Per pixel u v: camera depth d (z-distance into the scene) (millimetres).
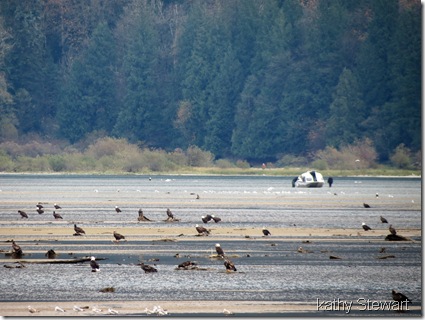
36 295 97375
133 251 127812
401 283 106375
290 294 99500
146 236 145250
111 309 91250
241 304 94250
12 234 147000
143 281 105062
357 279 108250
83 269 112625
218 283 104562
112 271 111250
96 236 144875
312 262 120000
